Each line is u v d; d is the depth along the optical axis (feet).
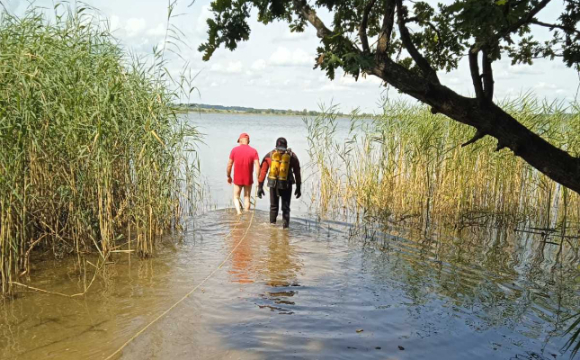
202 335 13.85
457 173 33.45
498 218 32.04
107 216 22.24
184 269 20.51
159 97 23.75
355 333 14.23
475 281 19.63
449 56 12.95
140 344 13.19
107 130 21.77
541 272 21.30
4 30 19.76
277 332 14.15
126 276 19.36
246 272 20.22
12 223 17.85
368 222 31.42
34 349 12.76
